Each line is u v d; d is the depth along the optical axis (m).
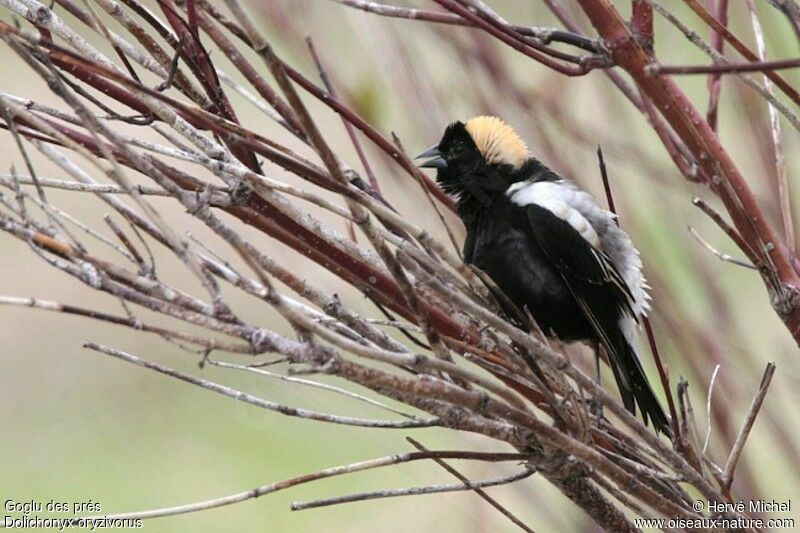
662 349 8.35
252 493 6.10
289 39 8.21
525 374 6.44
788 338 10.02
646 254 8.31
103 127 5.36
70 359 19.33
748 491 7.94
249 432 17.53
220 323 5.21
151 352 19.44
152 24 6.54
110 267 5.29
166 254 18.33
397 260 5.89
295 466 16.73
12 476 17.59
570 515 8.21
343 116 6.69
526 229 9.05
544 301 9.16
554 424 6.61
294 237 6.59
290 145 12.29
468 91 8.43
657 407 8.44
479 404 5.82
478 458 6.51
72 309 5.04
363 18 8.33
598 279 8.78
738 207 6.73
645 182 9.22
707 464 6.80
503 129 9.17
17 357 19.20
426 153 9.17
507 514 6.60
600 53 6.42
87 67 5.71
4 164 17.91
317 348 5.34
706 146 6.64
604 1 6.31
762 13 8.75
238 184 6.34
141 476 17.19
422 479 12.07
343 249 6.43
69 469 17.55
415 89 8.34
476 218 9.29
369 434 12.11
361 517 15.61
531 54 6.35
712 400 7.91
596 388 6.25
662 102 6.56
